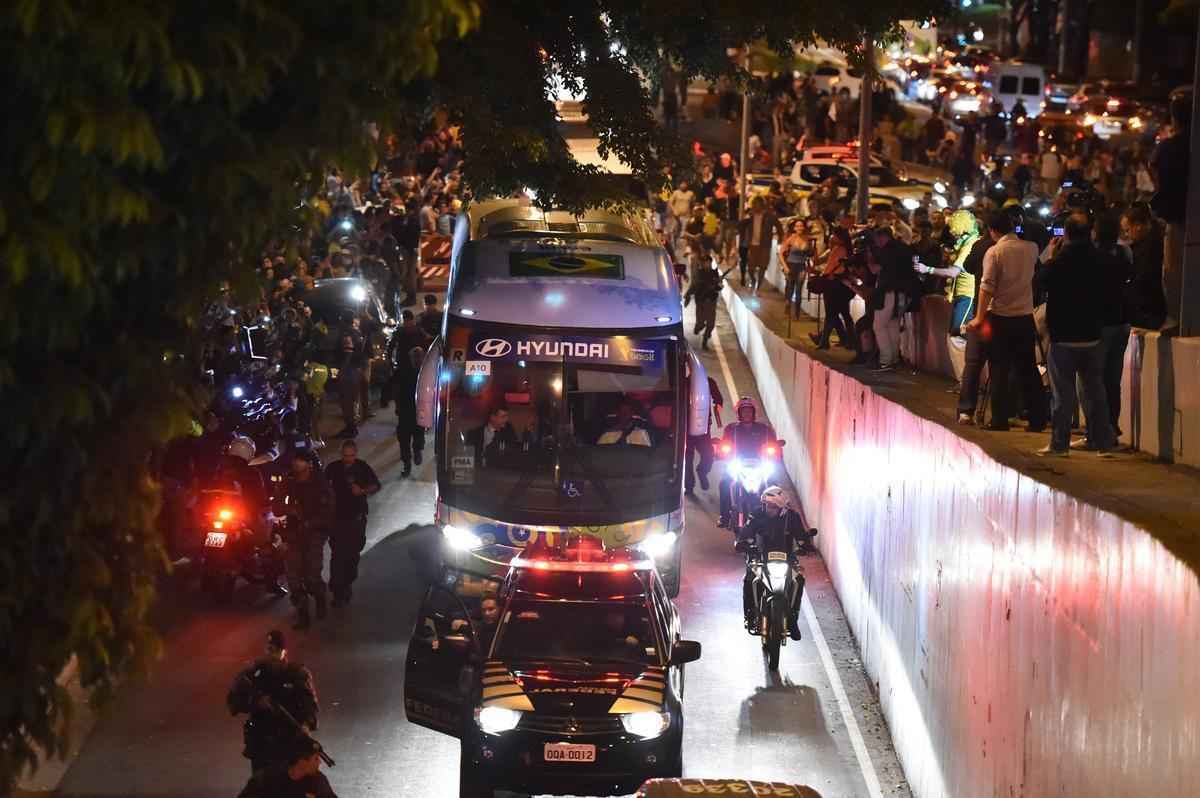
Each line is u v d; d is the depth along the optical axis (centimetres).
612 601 1805
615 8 2442
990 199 3216
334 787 1795
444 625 1900
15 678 956
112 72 841
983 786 1485
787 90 7575
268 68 976
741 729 2019
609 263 2534
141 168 874
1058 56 9344
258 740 1548
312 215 1130
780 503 2262
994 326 1834
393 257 4794
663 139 2491
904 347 2952
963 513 1638
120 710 2006
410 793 1786
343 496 2445
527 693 1688
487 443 2397
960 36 9431
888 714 2038
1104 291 1580
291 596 2341
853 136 7512
